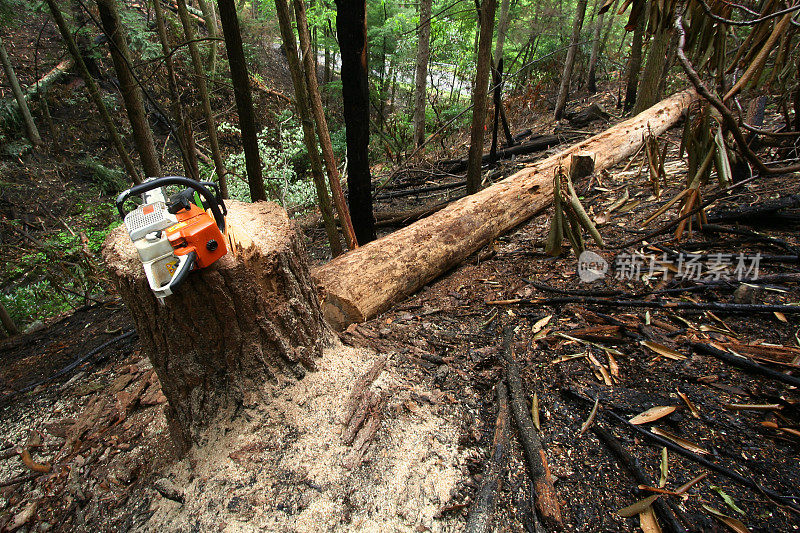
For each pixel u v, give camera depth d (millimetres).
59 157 8750
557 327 2340
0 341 3566
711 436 1598
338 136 9039
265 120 11672
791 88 2779
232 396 1794
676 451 1570
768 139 3166
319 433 1749
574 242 2637
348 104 3070
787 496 1354
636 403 1781
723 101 1336
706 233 2914
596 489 1502
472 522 1452
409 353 2232
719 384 1797
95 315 3896
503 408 1844
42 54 9656
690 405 1726
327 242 5359
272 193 6586
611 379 1929
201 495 1621
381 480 1594
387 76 13273
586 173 4395
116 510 1697
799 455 1474
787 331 1970
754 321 2078
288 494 1568
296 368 1900
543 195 4062
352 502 1533
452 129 10133
